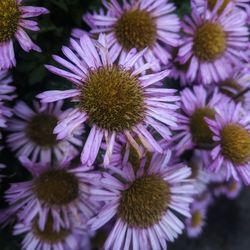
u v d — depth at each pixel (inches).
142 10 8.2
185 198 7.8
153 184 7.5
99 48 6.9
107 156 6.6
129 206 7.4
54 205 7.8
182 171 7.6
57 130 6.6
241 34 8.6
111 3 8.1
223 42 8.6
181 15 8.9
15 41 7.2
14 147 8.1
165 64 8.2
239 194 13.3
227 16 8.6
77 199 7.8
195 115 8.2
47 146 8.1
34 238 8.3
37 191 7.7
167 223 7.7
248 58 8.5
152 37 8.2
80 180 7.8
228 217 13.1
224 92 8.9
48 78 8.2
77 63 6.7
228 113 8.0
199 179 9.5
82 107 6.7
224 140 7.8
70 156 7.6
